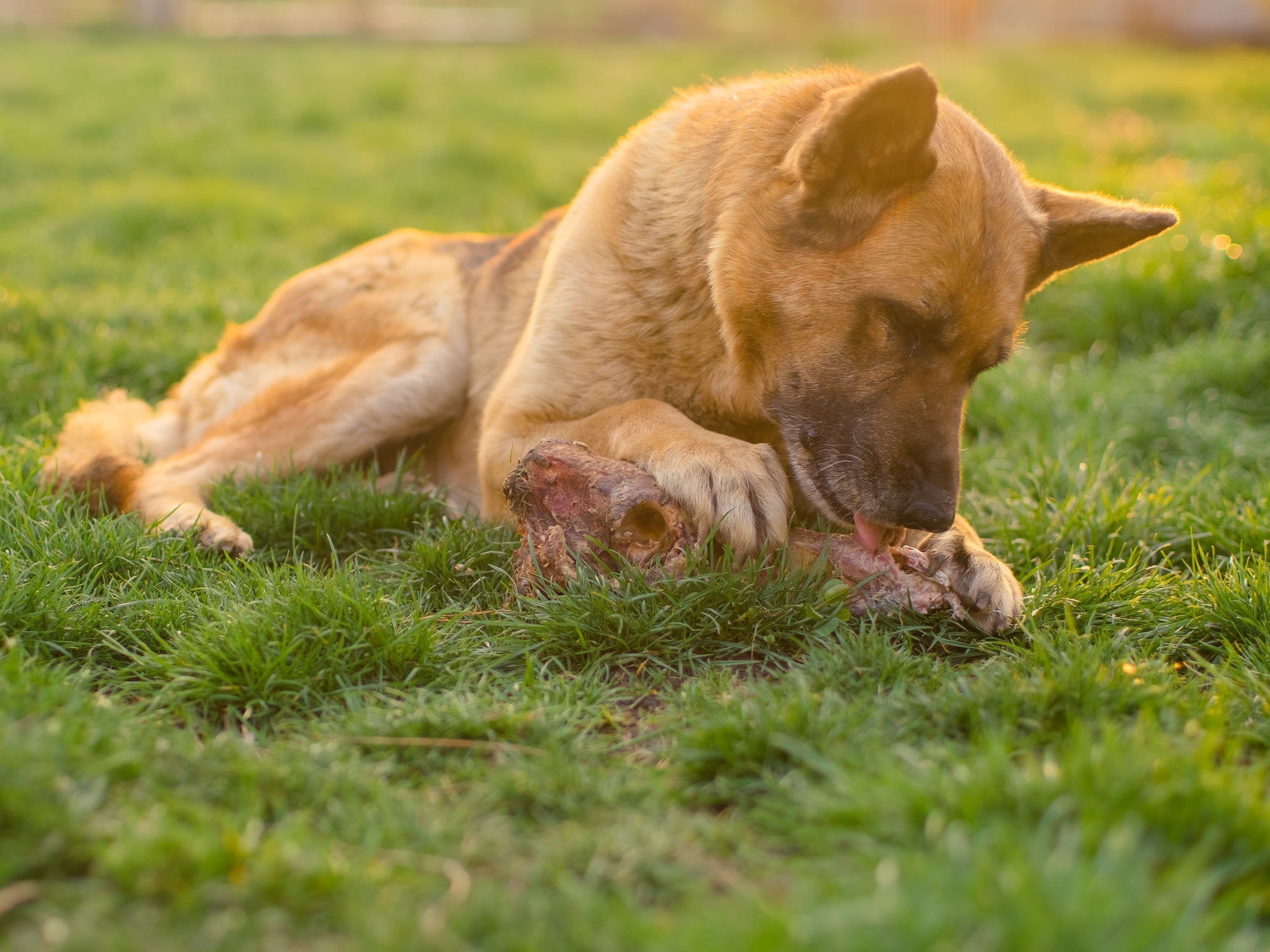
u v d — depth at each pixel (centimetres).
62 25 1041
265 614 201
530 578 208
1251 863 176
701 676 201
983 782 179
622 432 213
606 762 189
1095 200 219
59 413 251
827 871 176
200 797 182
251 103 620
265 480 233
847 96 203
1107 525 227
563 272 224
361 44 993
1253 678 199
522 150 519
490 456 223
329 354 243
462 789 186
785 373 211
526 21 1148
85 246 355
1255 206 339
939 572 209
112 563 212
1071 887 170
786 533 209
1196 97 706
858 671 199
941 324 206
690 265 216
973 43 1077
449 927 172
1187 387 267
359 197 455
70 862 175
